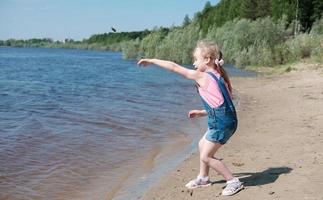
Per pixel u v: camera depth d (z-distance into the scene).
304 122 11.08
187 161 8.40
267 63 41.69
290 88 21.11
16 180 7.40
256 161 7.57
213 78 5.91
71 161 8.60
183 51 51.84
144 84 27.77
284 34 51.06
